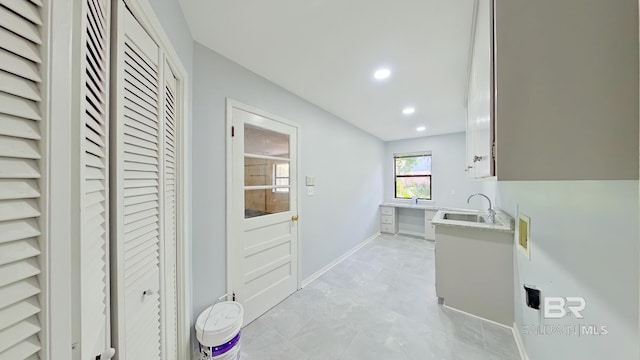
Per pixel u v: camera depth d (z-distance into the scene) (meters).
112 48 0.68
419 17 1.30
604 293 0.74
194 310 1.47
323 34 1.46
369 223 4.39
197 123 1.51
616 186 0.69
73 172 0.47
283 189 2.31
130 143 0.77
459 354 1.54
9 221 0.34
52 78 0.39
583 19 0.51
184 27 1.30
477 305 1.97
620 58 0.49
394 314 2.00
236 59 1.75
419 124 3.73
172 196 1.20
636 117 0.48
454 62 1.78
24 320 0.36
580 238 0.88
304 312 2.04
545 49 0.53
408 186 4.95
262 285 2.03
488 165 0.71
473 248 1.99
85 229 0.51
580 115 0.51
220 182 1.68
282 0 1.18
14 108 0.34
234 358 1.38
